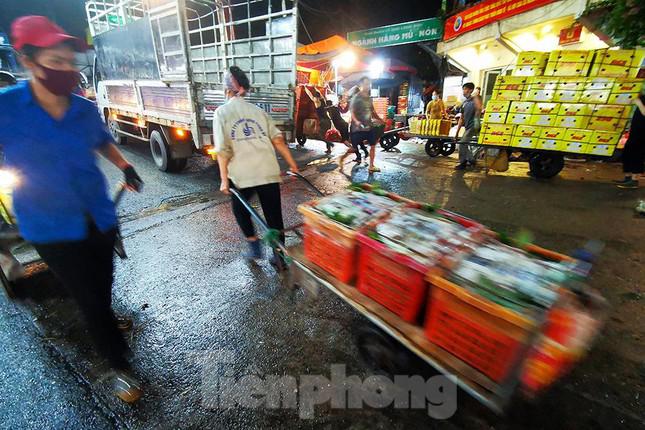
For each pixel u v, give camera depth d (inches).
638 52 190.4
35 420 68.2
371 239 70.5
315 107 345.7
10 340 89.4
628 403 71.6
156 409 71.0
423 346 62.6
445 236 71.1
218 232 154.9
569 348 49.9
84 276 64.3
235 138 104.3
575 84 208.8
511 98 230.5
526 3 299.9
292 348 87.7
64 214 59.1
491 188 221.8
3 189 92.4
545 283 55.7
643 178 244.5
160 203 191.8
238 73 102.7
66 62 52.9
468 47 411.2
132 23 222.7
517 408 70.4
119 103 290.7
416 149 382.9
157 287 113.6
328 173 261.7
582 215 173.0
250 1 261.6
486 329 53.8
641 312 98.8
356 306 72.9
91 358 83.8
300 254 93.1
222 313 101.0
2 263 101.8
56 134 56.2
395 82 665.6
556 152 226.2
